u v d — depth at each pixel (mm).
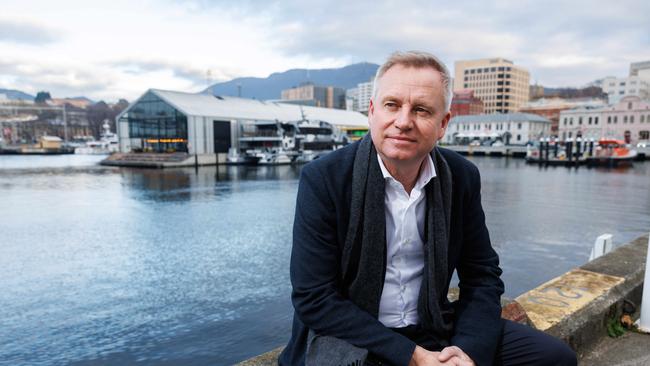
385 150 1258
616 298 2525
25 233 15383
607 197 23922
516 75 128375
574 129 73562
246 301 8711
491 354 1375
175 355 6582
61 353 6684
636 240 3740
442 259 1360
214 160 50531
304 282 1332
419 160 1290
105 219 18078
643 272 2926
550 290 2580
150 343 6965
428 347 1405
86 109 140875
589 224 16516
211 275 10445
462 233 1503
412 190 1356
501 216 18219
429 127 1239
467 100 110688
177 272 10727
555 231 15242
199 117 49812
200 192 27188
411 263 1401
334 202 1320
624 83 115000
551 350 1390
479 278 1543
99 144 92062
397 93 1229
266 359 1793
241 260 11805
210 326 7562
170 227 16500
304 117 59344
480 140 80750
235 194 26172
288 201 23250
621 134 69125
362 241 1311
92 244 13766
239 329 7449
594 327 2309
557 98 114938
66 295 9133
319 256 1330
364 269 1317
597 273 2873
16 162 57094
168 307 8430
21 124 121000
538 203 21797
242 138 53656
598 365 2148
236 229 16094
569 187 28656
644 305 2473
